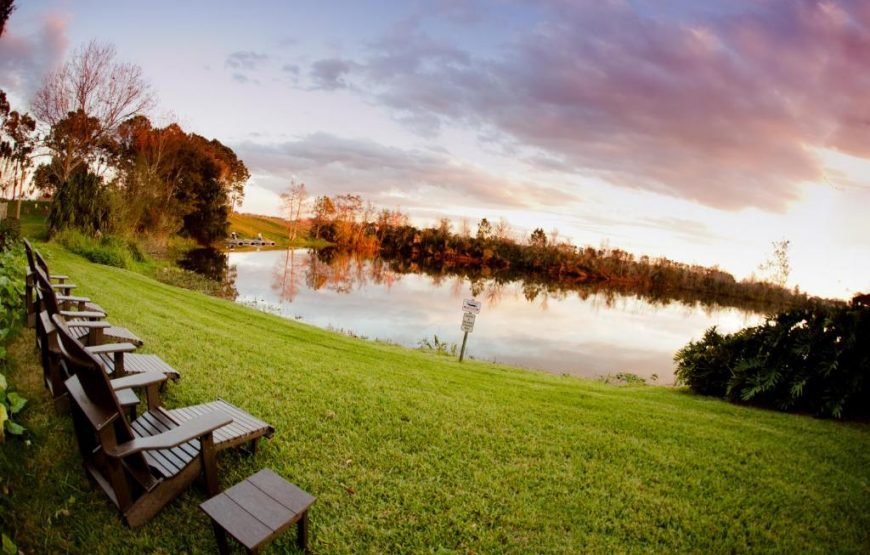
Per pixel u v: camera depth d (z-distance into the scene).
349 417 6.30
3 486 3.61
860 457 7.16
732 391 10.56
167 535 3.59
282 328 13.62
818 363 9.52
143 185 37.84
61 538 3.40
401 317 24.30
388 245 127.88
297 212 108.69
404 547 3.89
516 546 4.10
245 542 2.91
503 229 125.31
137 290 15.22
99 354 5.75
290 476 4.63
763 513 5.20
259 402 6.36
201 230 60.47
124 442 3.22
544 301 45.19
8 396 4.59
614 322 34.19
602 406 8.87
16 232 17.84
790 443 7.52
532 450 6.10
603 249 117.25
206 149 67.12
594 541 4.32
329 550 3.71
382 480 4.82
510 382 10.58
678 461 6.33
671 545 4.41
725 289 105.19
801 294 81.31
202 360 7.89
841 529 5.07
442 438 6.05
